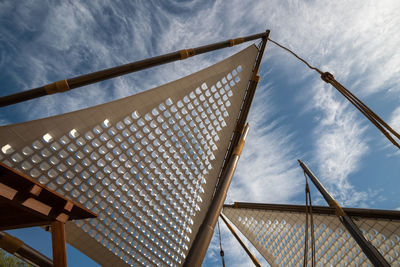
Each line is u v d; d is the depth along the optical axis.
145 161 12.73
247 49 14.57
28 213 5.11
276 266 18.34
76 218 5.58
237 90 14.63
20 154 9.48
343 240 15.58
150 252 14.94
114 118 11.15
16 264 17.00
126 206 13.20
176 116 12.92
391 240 13.67
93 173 11.55
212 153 14.80
